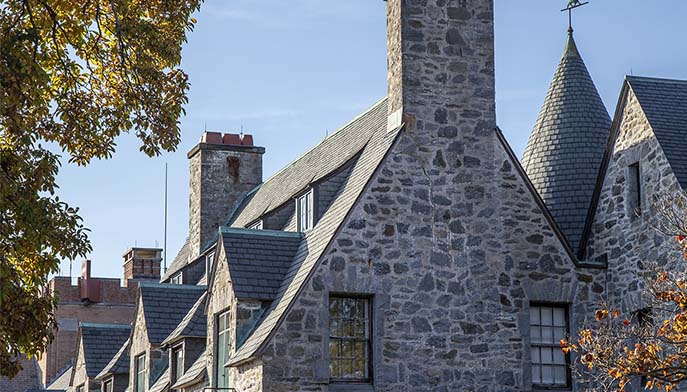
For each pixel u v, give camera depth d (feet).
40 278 71.20
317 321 81.41
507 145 88.48
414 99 87.04
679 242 75.05
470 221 86.33
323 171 102.53
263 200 124.47
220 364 91.35
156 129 74.33
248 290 86.74
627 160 88.38
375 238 83.82
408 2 88.48
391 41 89.81
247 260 88.99
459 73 88.48
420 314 83.56
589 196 96.32
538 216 88.28
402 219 84.64
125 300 190.29
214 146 138.21
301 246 90.43
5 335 67.92
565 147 99.40
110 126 74.43
